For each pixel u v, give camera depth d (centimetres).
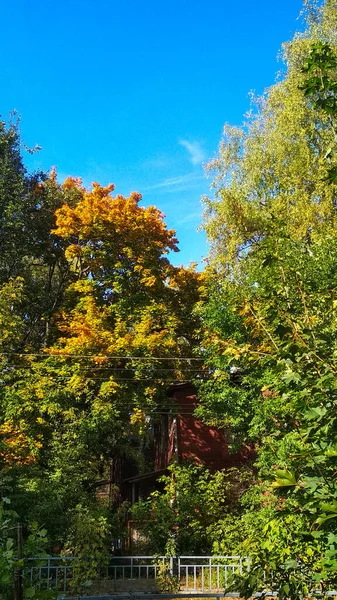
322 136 1925
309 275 1362
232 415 1714
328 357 375
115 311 2348
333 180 393
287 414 431
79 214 2491
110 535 1581
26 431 1966
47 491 1569
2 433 1852
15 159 2723
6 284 2284
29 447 1912
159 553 1684
